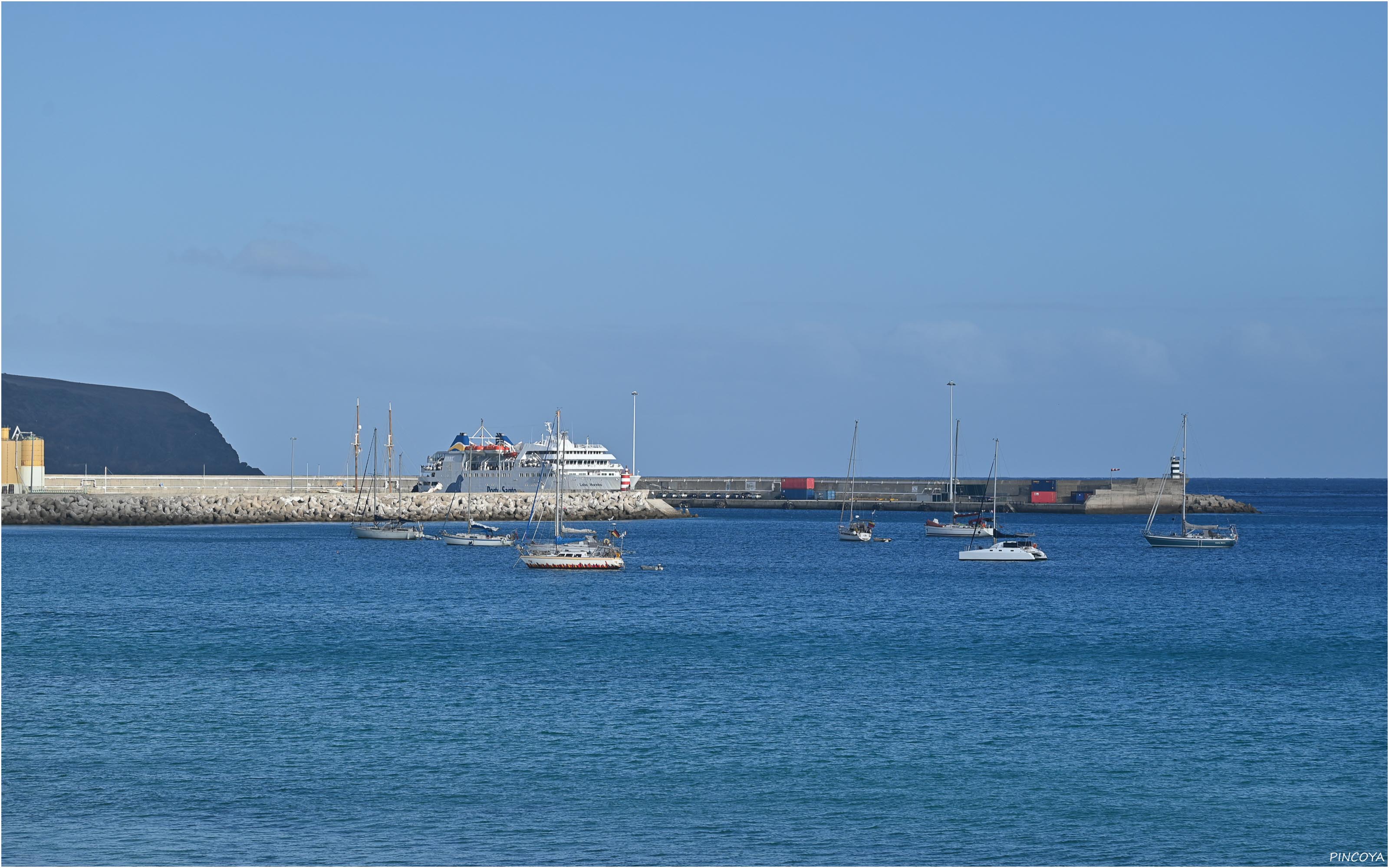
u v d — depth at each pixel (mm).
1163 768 43156
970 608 88625
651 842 35656
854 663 63188
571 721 49062
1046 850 35531
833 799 39469
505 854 34688
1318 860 35031
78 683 55781
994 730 48281
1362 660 65375
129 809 37875
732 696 54188
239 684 55875
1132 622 81188
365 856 34312
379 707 51312
